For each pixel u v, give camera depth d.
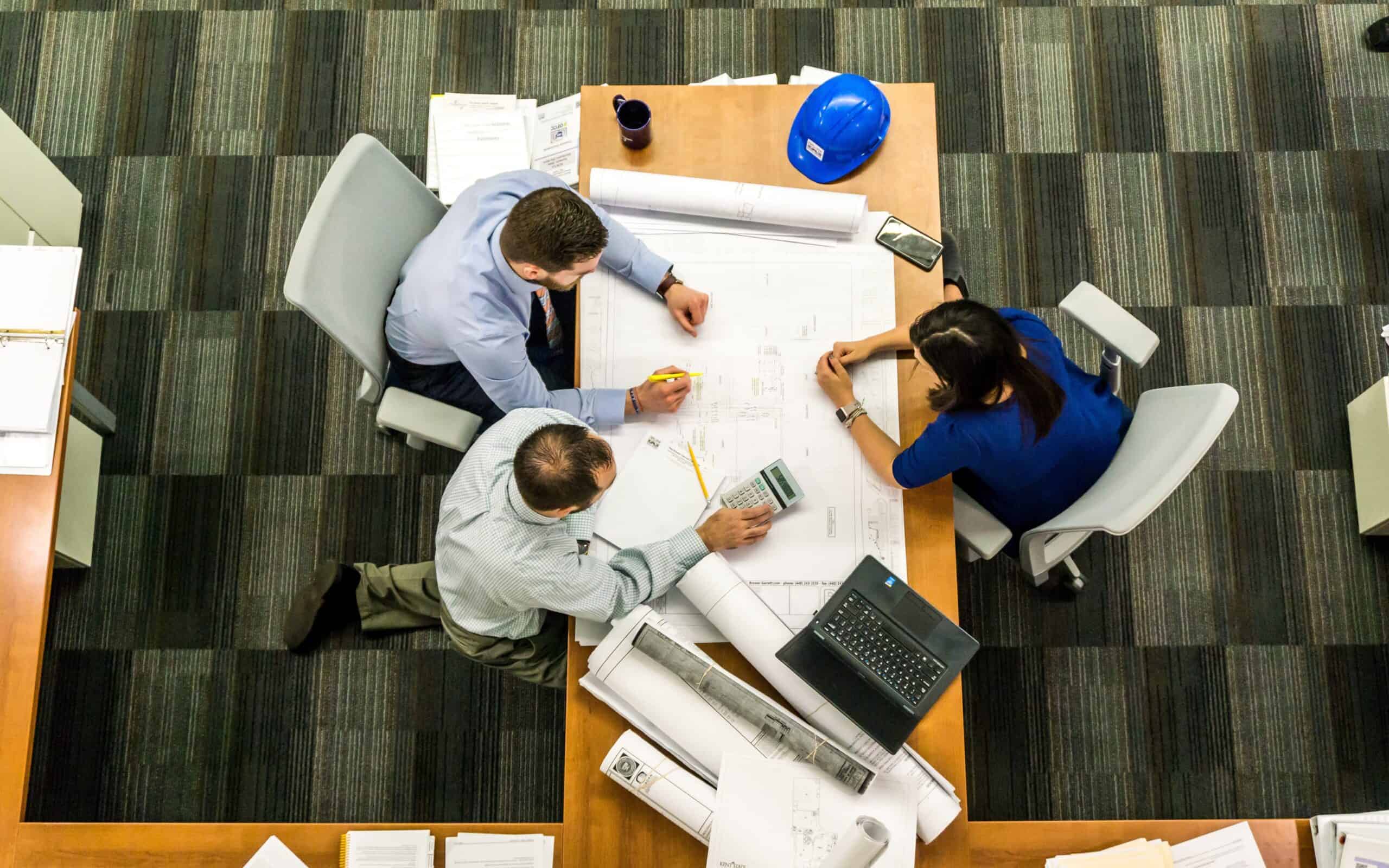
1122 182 2.88
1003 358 1.56
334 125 2.94
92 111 2.94
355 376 2.75
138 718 2.52
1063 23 3.00
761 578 1.72
